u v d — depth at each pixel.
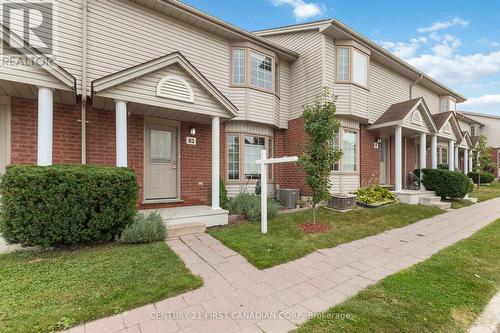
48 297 2.60
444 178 9.45
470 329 2.26
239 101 7.88
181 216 5.41
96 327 2.21
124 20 6.09
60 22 5.31
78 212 3.88
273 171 9.12
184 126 7.05
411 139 12.50
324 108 5.62
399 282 3.10
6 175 3.60
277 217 6.61
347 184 8.98
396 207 8.06
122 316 2.38
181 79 5.50
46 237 3.74
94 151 5.76
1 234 3.81
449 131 11.74
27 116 5.08
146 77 5.09
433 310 2.50
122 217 4.28
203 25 7.20
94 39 5.67
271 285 3.08
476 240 4.97
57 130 5.38
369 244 4.76
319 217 6.69
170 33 6.78
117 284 2.91
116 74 4.67
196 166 7.25
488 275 3.39
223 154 7.92
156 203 6.48
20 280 2.95
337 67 8.72
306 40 8.94
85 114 5.55
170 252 4.00
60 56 5.29
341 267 3.66
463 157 17.89
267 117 8.37
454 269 3.55
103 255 3.76
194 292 2.88
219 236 4.93
